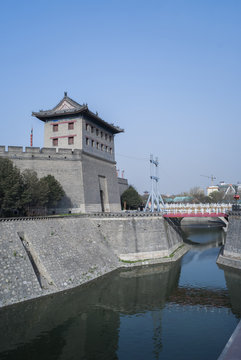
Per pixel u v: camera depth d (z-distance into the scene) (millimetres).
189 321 28109
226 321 28000
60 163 57406
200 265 49000
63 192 54188
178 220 76750
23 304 29656
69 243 41625
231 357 18047
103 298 33781
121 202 85250
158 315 29547
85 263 40594
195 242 73375
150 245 50781
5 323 27000
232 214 49812
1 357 21922
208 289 37062
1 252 32125
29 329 26219
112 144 76438
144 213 52375
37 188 46281
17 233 35750
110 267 44469
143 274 43406
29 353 22547
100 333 25656
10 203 40094
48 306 30578
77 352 22625
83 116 60938
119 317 28953
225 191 153750
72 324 27297
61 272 35969
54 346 23438
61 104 63594
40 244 37219
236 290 36594
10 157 52875
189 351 22688
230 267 46094
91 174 63250
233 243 47844
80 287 36156
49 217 42188
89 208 60406
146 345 23578
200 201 133625
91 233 48375
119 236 49875
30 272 32688
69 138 61438
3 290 29344
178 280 40719
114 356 22047
